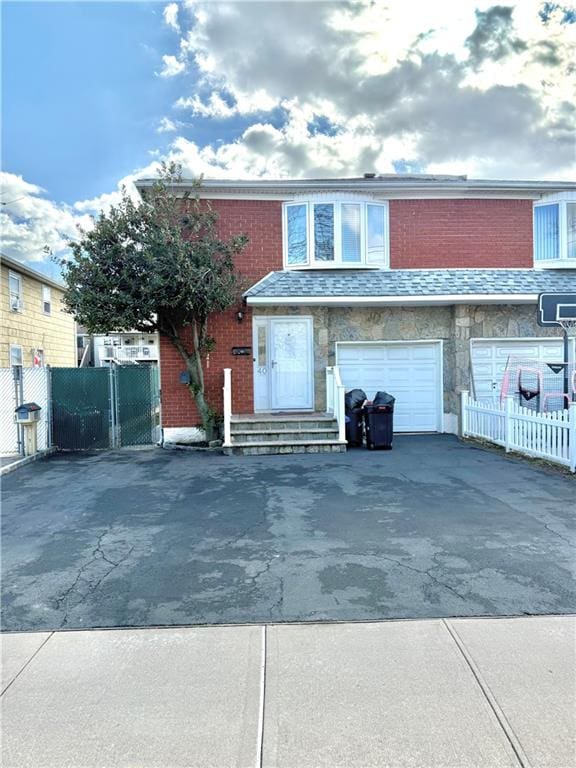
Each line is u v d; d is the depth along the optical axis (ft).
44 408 39.29
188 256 35.37
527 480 26.09
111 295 35.09
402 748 8.27
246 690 9.77
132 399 40.88
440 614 12.45
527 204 42.73
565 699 9.35
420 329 42.39
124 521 20.54
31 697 9.71
